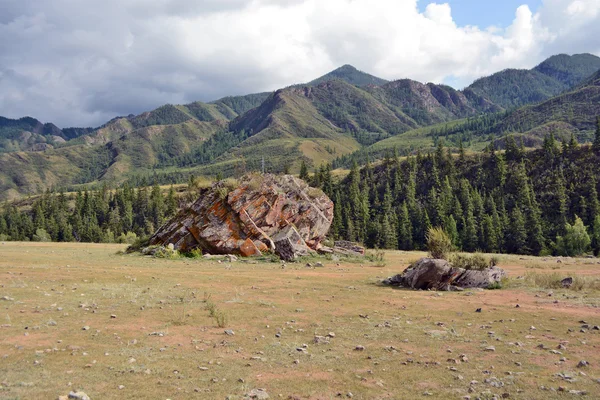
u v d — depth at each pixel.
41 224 136.00
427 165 164.62
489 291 19.81
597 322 13.09
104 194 179.62
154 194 154.75
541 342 10.84
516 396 7.22
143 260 31.61
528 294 18.92
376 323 12.90
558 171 124.75
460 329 12.20
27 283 18.09
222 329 11.84
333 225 116.88
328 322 13.00
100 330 11.24
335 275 25.66
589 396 7.24
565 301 16.92
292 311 14.54
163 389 7.29
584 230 86.81
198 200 38.31
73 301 14.84
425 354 9.74
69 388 7.18
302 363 8.99
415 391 7.45
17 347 9.41
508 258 44.75
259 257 33.66
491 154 152.88
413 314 14.36
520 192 118.00
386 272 28.30
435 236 25.28
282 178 43.56
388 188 148.50
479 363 9.10
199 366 8.62
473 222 106.00
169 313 13.61
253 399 6.90
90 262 28.88
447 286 20.53
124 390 7.19
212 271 25.69
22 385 7.20
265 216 37.09
